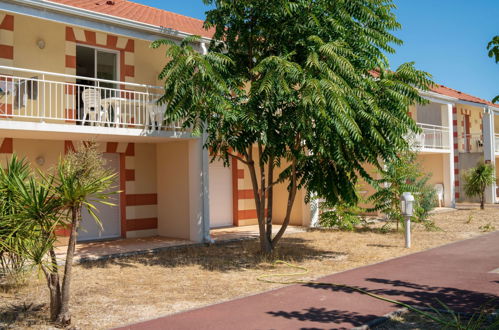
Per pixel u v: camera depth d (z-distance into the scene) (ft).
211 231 46.32
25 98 30.19
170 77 27.81
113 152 40.83
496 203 82.28
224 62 31.48
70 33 38.06
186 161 40.11
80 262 30.91
